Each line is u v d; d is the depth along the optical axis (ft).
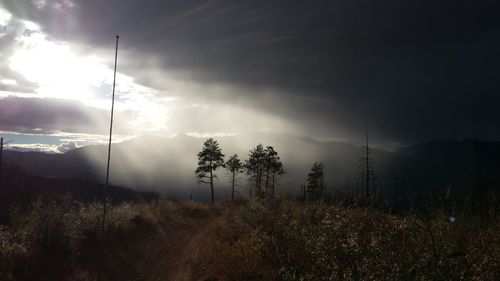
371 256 18.02
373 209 23.50
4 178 87.15
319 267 21.31
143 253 59.82
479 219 28.40
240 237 51.44
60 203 62.44
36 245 47.03
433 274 16.90
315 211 32.37
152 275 47.88
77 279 42.68
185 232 83.41
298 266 25.29
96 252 54.95
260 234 32.32
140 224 84.58
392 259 17.56
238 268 35.45
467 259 19.38
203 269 45.11
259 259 34.14
